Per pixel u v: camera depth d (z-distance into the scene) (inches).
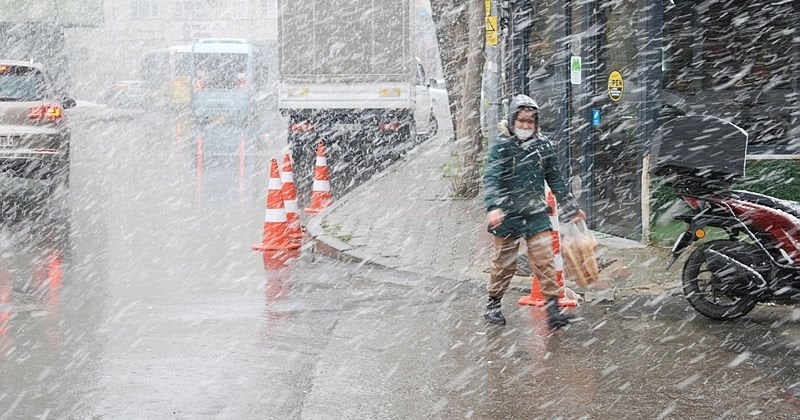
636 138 624.4
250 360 397.7
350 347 418.6
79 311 480.4
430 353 410.0
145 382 367.9
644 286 516.1
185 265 601.0
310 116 1254.3
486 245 647.8
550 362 395.9
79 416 330.0
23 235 707.4
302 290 533.0
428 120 1521.9
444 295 519.8
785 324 449.7
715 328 444.5
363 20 1239.5
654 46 613.0
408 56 1244.5
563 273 490.9
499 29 811.4
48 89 918.4
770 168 601.0
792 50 610.5
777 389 359.9
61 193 941.8
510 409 339.3
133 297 513.0
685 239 448.8
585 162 680.4
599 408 340.2
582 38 683.4
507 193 445.7
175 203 882.8
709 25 617.0
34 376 374.6
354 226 730.2
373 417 331.0
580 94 682.2
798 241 428.5
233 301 505.0
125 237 703.7
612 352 409.4
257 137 1756.9
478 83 880.3
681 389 360.2
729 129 448.1
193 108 2178.9
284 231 656.4
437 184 980.6
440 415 333.1
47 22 2217.0
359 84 1245.7
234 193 956.0
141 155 1382.9
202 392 356.5
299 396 352.8
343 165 1224.8
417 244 655.1
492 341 428.5
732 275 440.1
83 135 1813.5
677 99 618.5
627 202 640.4
